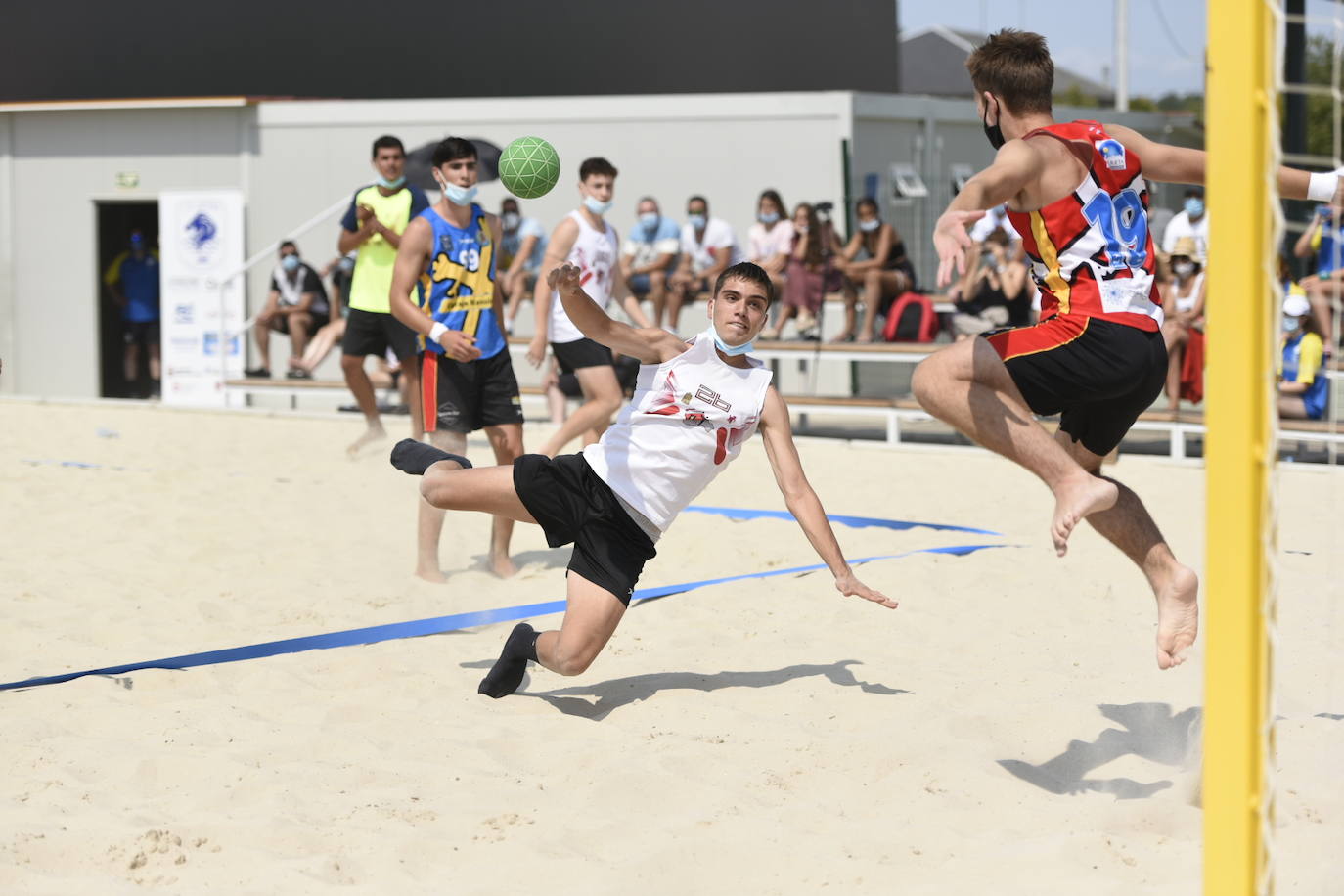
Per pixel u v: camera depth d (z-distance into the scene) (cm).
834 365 1480
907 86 3881
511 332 1495
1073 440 408
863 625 572
